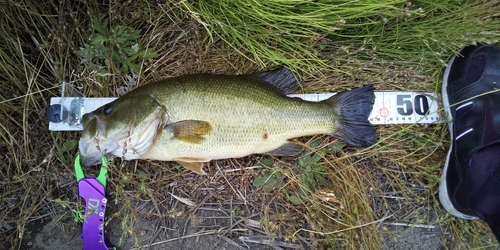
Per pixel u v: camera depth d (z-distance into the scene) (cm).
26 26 47
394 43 50
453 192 49
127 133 42
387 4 46
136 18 50
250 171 51
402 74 52
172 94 43
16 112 49
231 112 44
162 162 50
